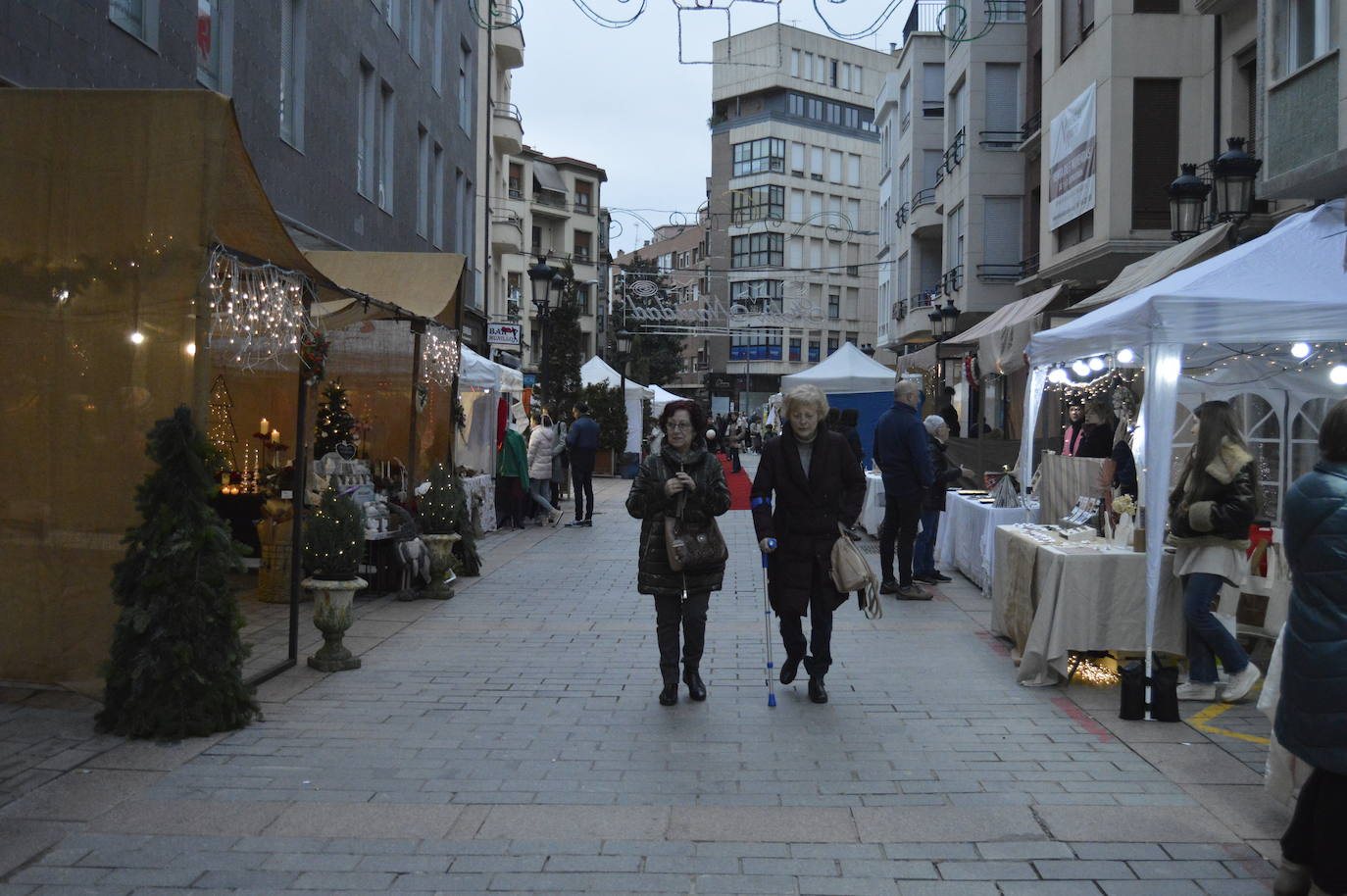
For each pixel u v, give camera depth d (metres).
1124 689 5.90
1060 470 9.01
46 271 5.88
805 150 67.00
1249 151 15.16
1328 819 3.37
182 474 5.55
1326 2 11.04
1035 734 5.61
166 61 11.05
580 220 62.22
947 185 27.42
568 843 4.13
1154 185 16.55
